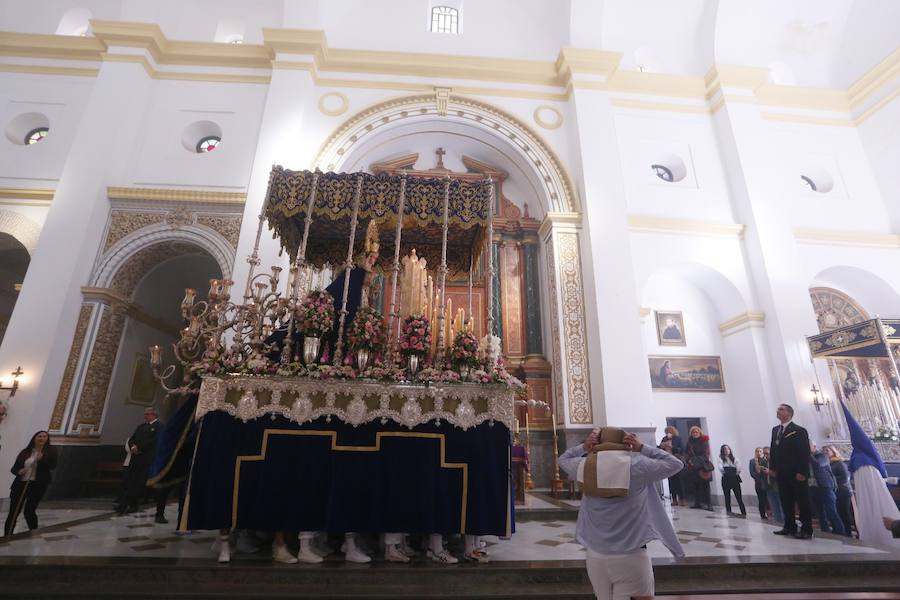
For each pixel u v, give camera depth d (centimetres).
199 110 1016
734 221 1053
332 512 372
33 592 335
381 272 676
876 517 535
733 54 1170
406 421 398
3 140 979
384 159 1133
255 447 387
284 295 833
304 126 988
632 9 1184
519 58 1145
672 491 879
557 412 912
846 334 805
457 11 1195
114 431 948
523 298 1074
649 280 1088
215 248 911
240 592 338
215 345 429
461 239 678
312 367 405
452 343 443
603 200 970
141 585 346
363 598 331
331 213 505
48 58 1039
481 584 362
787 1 1155
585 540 267
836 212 1082
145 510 682
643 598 247
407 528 377
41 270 851
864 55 1160
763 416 932
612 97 1126
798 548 469
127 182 948
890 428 853
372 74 1059
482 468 400
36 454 554
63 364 833
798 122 1157
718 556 430
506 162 1123
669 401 1010
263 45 1042
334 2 1111
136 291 995
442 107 1040
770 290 964
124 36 1012
